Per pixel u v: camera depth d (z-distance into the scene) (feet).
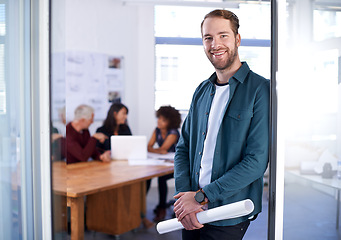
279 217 6.71
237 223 6.96
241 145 6.77
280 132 6.68
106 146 16.14
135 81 20.48
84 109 17.85
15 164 7.16
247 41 19.62
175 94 20.52
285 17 6.67
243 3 18.89
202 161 7.19
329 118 7.06
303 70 6.96
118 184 10.88
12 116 7.11
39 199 7.19
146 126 20.76
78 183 10.83
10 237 7.25
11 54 7.05
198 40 20.22
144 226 14.21
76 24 18.78
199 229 7.32
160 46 20.27
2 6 7.00
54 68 7.07
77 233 10.98
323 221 7.14
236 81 6.95
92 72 19.42
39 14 6.96
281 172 6.66
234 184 6.42
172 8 20.07
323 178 7.13
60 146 7.18
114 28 19.81
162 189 15.66
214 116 7.17
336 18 6.91
